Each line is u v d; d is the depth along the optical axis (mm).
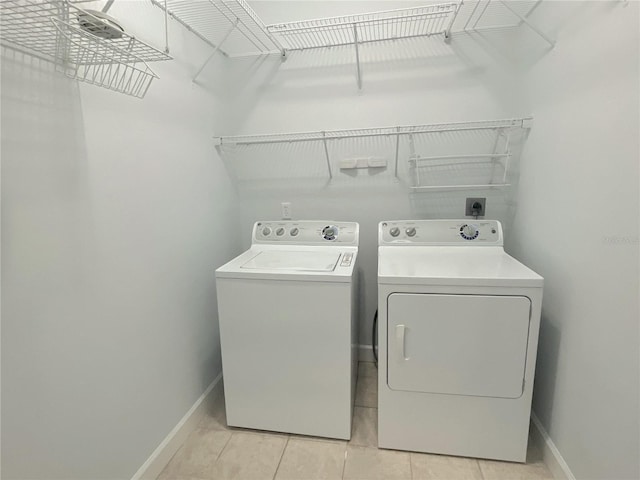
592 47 1232
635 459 1022
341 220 2254
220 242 2100
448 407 1540
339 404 1653
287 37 1997
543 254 1609
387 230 1967
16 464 950
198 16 1744
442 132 2025
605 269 1155
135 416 1399
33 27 899
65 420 1092
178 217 1666
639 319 1003
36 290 987
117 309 1290
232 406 1772
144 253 1428
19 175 933
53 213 1032
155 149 1488
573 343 1353
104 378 1239
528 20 1752
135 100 1363
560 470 1420
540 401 1646
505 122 1914
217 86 2053
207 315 1955
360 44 2021
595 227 1212
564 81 1421
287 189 2277
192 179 1788
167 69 1567
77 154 1109
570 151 1378
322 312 1568
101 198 1206
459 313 1438
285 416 1727
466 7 1874
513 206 2006
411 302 1465
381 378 1565
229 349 1700
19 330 943
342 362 1603
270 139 2215
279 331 1630
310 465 1574
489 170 2029
